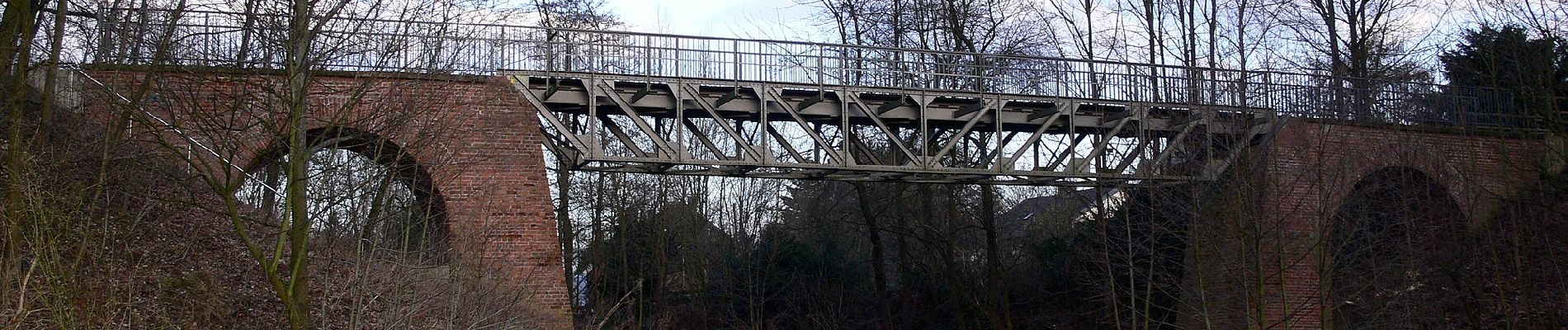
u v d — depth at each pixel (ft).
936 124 74.18
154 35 48.08
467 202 58.23
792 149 66.64
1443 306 77.77
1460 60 85.92
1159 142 78.54
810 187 129.70
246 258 52.39
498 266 57.67
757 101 66.59
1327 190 75.31
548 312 58.65
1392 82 81.97
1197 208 73.87
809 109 67.62
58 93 46.14
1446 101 82.69
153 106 46.85
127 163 46.47
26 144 43.37
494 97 59.72
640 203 119.96
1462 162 80.07
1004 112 72.95
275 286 35.19
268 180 58.03
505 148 59.67
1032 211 156.97
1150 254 77.97
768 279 121.80
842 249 129.29
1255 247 70.59
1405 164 78.07
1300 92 78.23
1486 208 80.02
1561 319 70.23
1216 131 74.79
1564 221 73.00
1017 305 114.32
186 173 50.29
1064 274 108.37
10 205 39.32
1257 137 79.51
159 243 49.08
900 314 117.80
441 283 53.93
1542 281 74.13
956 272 100.48
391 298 50.21
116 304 41.93
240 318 48.65
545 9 94.63
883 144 95.40
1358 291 76.54
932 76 69.77
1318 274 73.92
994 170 68.85
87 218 44.34
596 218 112.27
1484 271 76.89
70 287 39.60
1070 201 117.91
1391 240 80.69
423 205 58.90
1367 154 78.28
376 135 50.42
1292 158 75.92
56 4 49.65
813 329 115.75
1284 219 70.74
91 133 45.73
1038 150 77.41
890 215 108.27
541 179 60.08
